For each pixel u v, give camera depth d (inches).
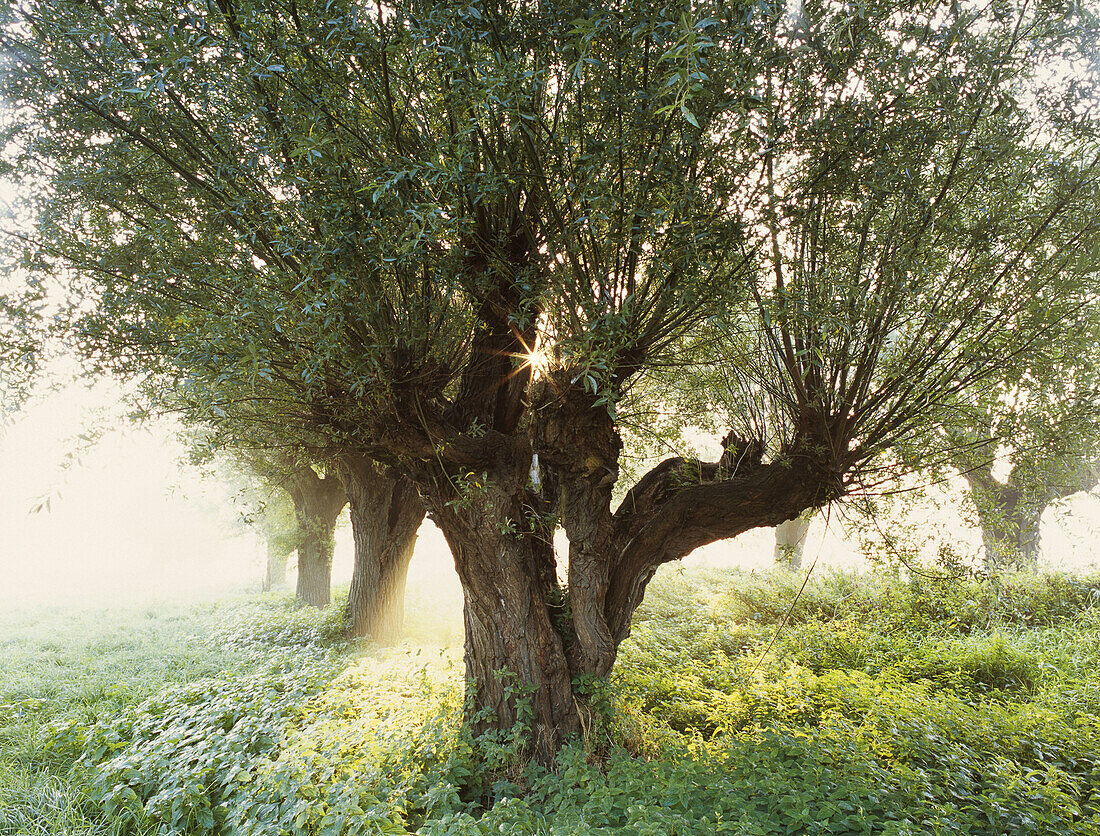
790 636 373.1
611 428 225.8
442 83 130.9
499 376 218.7
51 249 164.7
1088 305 155.8
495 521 204.4
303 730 219.0
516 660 208.5
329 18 119.6
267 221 141.6
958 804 163.5
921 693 255.6
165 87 121.6
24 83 149.1
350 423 189.9
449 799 173.2
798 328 165.0
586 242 159.3
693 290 152.6
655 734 222.7
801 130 146.9
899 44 145.1
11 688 302.8
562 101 140.2
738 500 205.9
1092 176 150.5
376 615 417.4
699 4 126.3
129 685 308.3
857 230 163.9
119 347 178.7
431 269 158.6
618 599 222.7
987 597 397.4
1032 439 176.6
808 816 144.2
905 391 182.5
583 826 140.7
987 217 159.9
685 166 146.6
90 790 187.9
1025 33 145.2
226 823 169.8
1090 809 163.6
